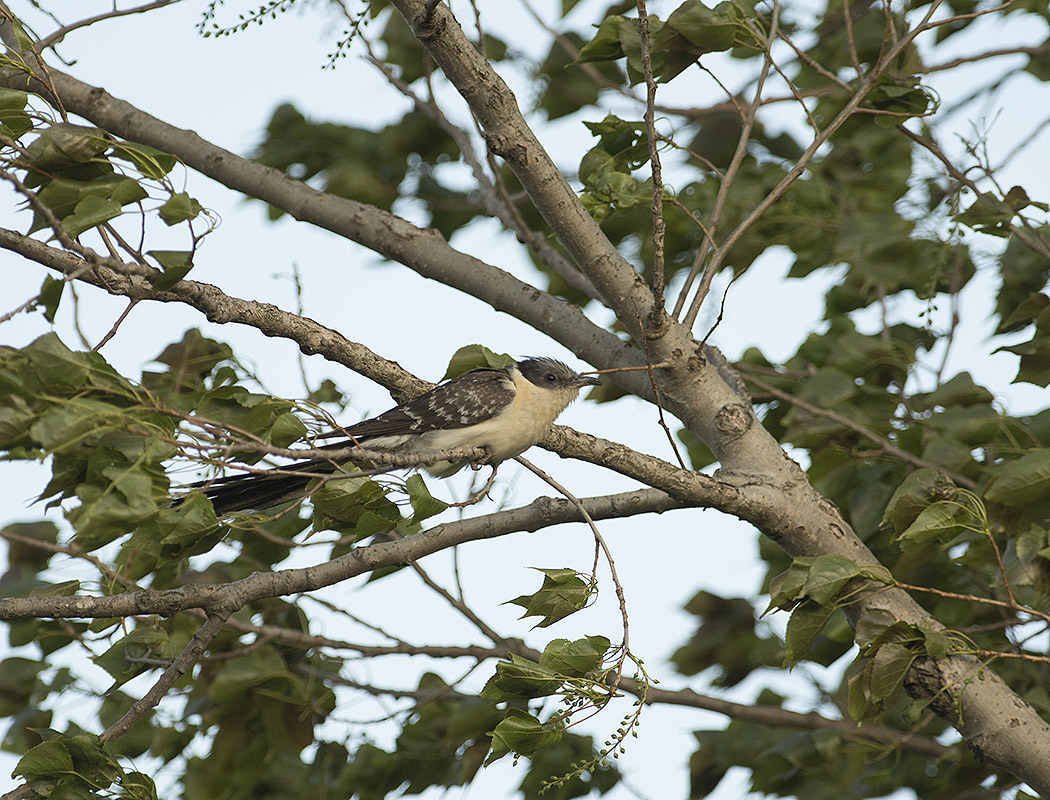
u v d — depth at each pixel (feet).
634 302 30.37
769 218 45.39
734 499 29.76
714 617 49.32
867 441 37.29
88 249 22.98
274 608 38.22
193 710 37.01
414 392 31.48
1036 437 34.09
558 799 38.60
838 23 51.62
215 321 27.61
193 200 23.99
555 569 24.86
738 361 42.14
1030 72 45.98
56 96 25.44
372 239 36.99
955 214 36.55
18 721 33.45
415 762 38.65
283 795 38.01
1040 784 27.30
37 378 22.50
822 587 25.81
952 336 38.29
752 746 42.04
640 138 36.55
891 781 41.22
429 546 29.94
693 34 33.24
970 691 27.96
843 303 44.60
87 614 25.59
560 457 29.94
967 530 27.32
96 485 23.40
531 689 23.79
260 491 30.68
